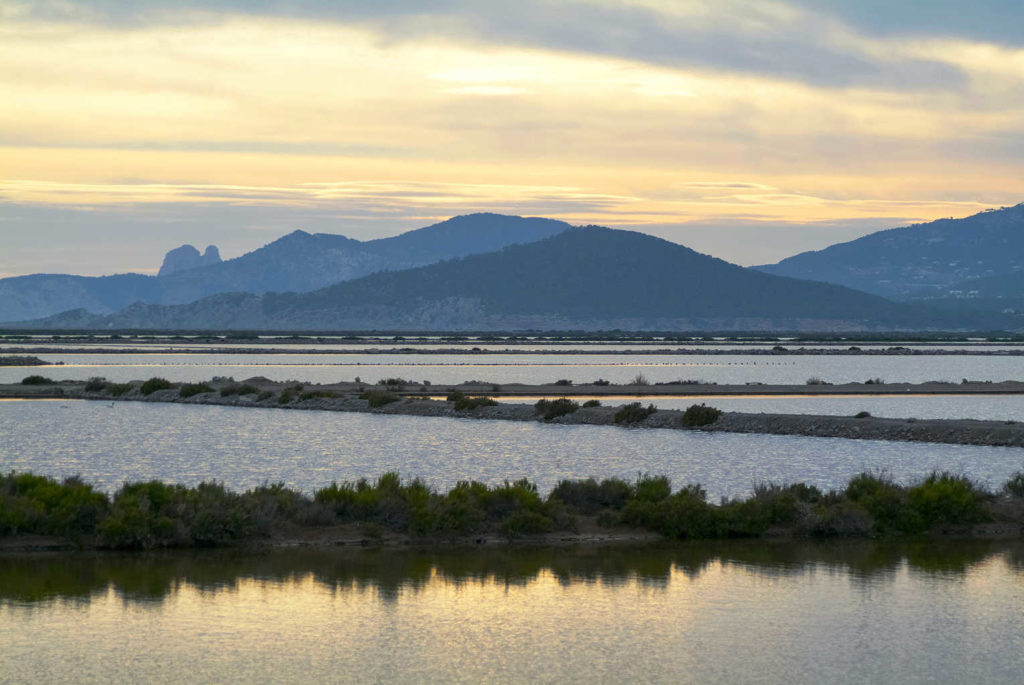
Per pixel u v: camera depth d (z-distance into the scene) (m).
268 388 132.50
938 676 29.02
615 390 136.88
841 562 42.22
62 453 74.38
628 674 28.97
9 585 36.59
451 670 29.09
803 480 63.78
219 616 33.62
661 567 40.94
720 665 29.72
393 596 36.22
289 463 69.94
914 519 48.19
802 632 32.75
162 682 27.89
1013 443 82.25
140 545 42.22
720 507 48.28
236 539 43.12
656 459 73.50
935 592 37.56
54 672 28.50
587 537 45.94
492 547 43.94
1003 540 47.19
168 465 68.56
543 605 35.44
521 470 67.56
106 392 128.75
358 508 46.47
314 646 30.89
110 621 32.91
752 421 94.38
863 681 28.61
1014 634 32.69
